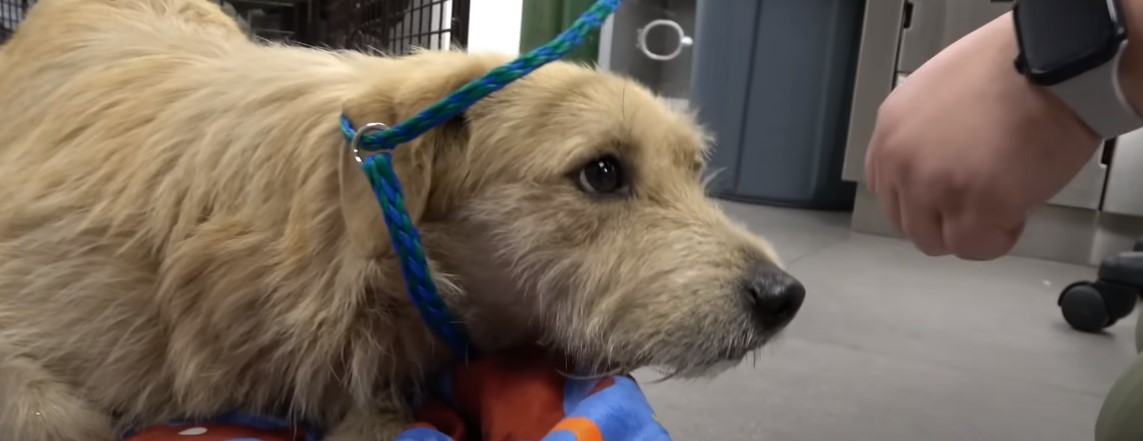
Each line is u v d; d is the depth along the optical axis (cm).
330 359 83
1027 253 273
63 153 90
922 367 143
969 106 70
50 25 112
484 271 87
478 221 85
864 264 234
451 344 89
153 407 86
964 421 120
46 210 85
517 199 83
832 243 265
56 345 83
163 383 85
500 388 81
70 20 112
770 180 355
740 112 351
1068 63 62
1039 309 196
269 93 88
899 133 74
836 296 192
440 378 91
